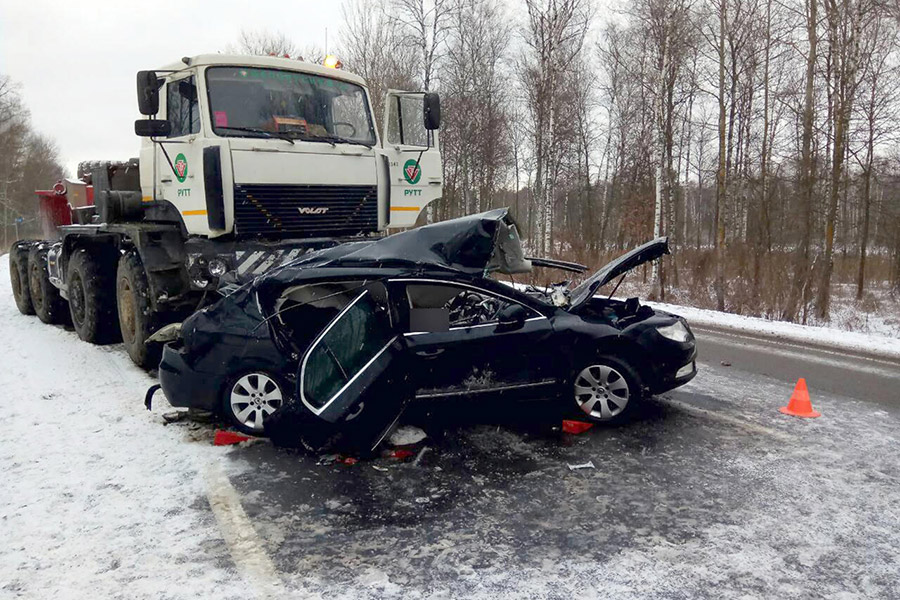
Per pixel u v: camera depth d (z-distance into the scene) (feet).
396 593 10.13
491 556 11.25
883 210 72.33
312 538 11.87
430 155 25.77
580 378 17.83
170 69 22.16
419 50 86.79
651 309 19.98
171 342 18.22
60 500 13.33
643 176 98.89
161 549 11.45
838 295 73.67
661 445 16.57
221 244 20.95
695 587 10.28
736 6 68.08
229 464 15.24
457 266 17.03
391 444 16.22
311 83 22.90
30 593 10.09
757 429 17.89
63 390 21.29
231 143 20.26
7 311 41.19
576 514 12.81
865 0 54.65
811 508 13.05
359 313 15.99
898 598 10.00
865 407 20.29
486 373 16.78
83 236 28.40
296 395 15.05
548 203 73.36
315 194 22.06
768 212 72.59
